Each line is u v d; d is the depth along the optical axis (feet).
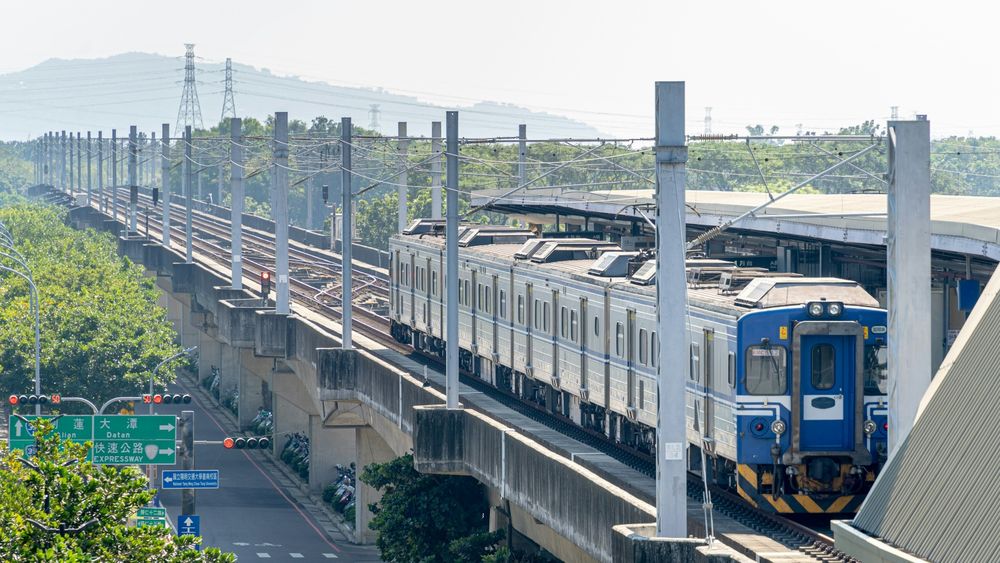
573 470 189.16
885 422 193.57
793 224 247.09
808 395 192.44
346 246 337.11
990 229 188.55
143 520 269.44
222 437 542.98
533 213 464.24
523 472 213.05
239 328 448.24
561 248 284.00
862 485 194.39
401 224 476.95
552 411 288.51
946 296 241.14
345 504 415.64
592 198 385.29
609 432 251.60
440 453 249.14
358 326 444.14
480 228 351.67
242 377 558.56
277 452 509.35
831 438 193.57
